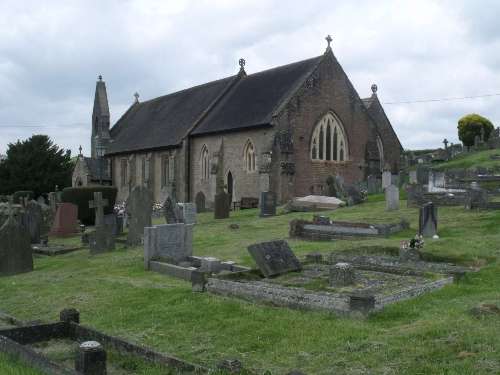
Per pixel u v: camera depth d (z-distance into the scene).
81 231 32.44
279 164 41.03
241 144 44.31
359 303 10.87
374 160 46.94
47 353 9.11
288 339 9.88
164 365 8.42
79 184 64.12
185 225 19.62
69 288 16.05
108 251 23.41
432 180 34.78
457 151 63.16
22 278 18.88
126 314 12.45
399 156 51.88
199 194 43.22
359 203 34.62
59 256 24.22
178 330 10.97
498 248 17.36
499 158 49.97
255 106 45.00
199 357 9.39
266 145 41.66
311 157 43.28
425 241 18.98
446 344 8.70
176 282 15.97
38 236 27.62
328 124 44.47
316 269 15.30
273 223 29.30
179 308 12.51
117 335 10.89
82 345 7.80
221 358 9.26
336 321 10.75
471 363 7.88
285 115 41.59
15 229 20.16
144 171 56.50
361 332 9.86
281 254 14.87
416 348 8.66
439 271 14.60
